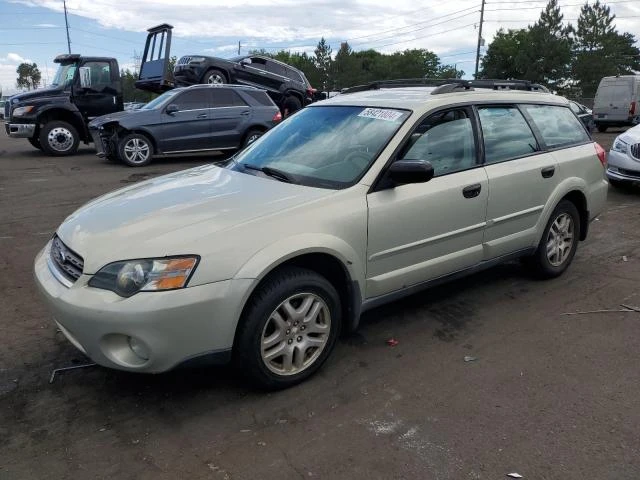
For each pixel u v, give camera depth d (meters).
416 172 3.35
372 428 2.88
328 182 3.52
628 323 4.13
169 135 12.12
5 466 2.60
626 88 24.19
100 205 3.44
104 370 3.45
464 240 4.02
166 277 2.74
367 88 4.99
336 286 3.51
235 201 3.25
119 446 2.75
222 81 15.65
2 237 6.34
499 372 3.44
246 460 2.65
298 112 4.57
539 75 62.44
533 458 2.65
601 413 3.01
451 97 4.09
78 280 2.86
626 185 9.64
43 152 14.65
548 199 4.62
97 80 14.17
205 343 2.85
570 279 5.05
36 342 3.80
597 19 64.75
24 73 99.81
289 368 3.20
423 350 3.72
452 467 2.60
